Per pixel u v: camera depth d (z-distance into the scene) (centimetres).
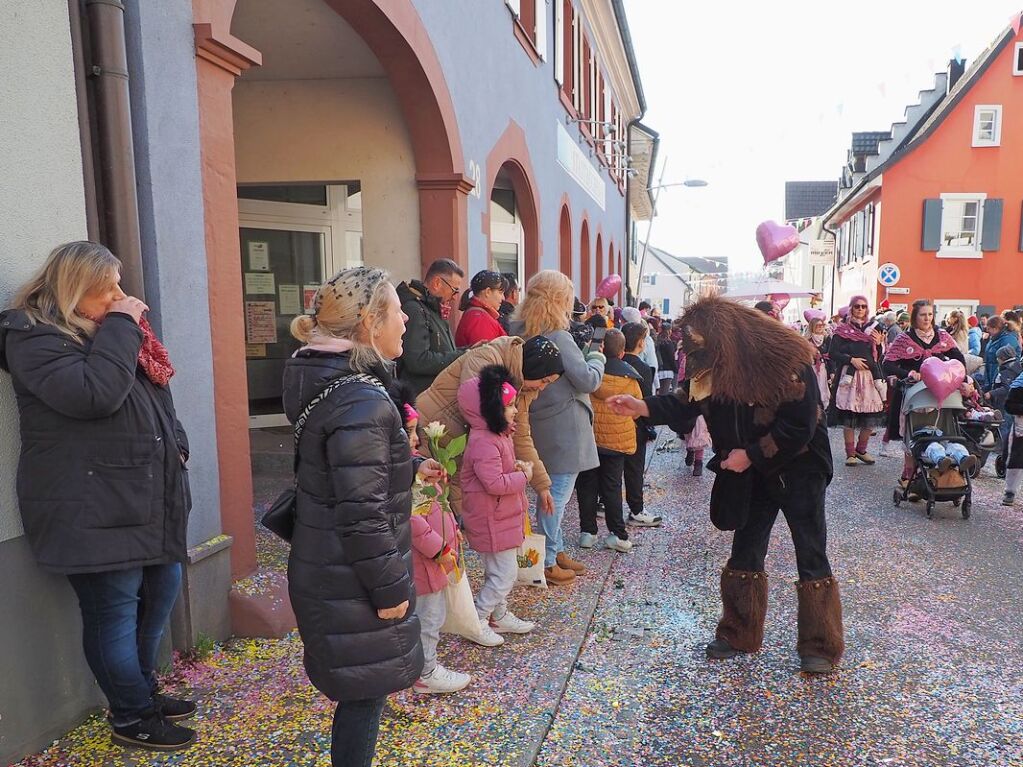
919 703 316
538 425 430
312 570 215
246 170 690
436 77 635
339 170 685
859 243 2902
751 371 313
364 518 207
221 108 352
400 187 679
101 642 261
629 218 2541
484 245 798
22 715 262
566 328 428
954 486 602
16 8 255
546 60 1132
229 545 353
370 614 216
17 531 256
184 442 284
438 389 377
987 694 323
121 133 293
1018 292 2514
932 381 625
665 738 290
